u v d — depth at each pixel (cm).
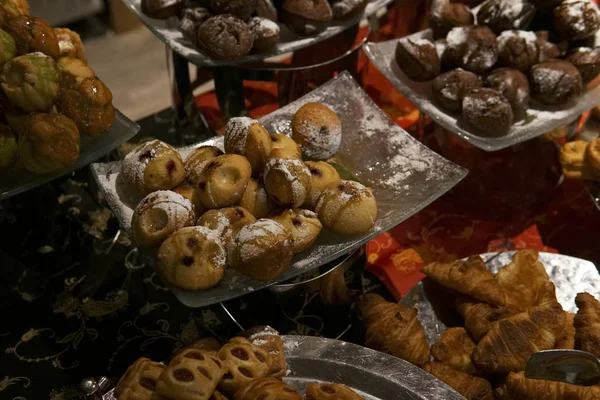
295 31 129
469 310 95
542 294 98
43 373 99
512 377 85
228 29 119
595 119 130
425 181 103
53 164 100
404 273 114
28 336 104
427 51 121
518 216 123
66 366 100
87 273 114
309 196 96
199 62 122
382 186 105
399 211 99
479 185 126
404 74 128
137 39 199
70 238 119
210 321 102
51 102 103
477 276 98
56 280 113
